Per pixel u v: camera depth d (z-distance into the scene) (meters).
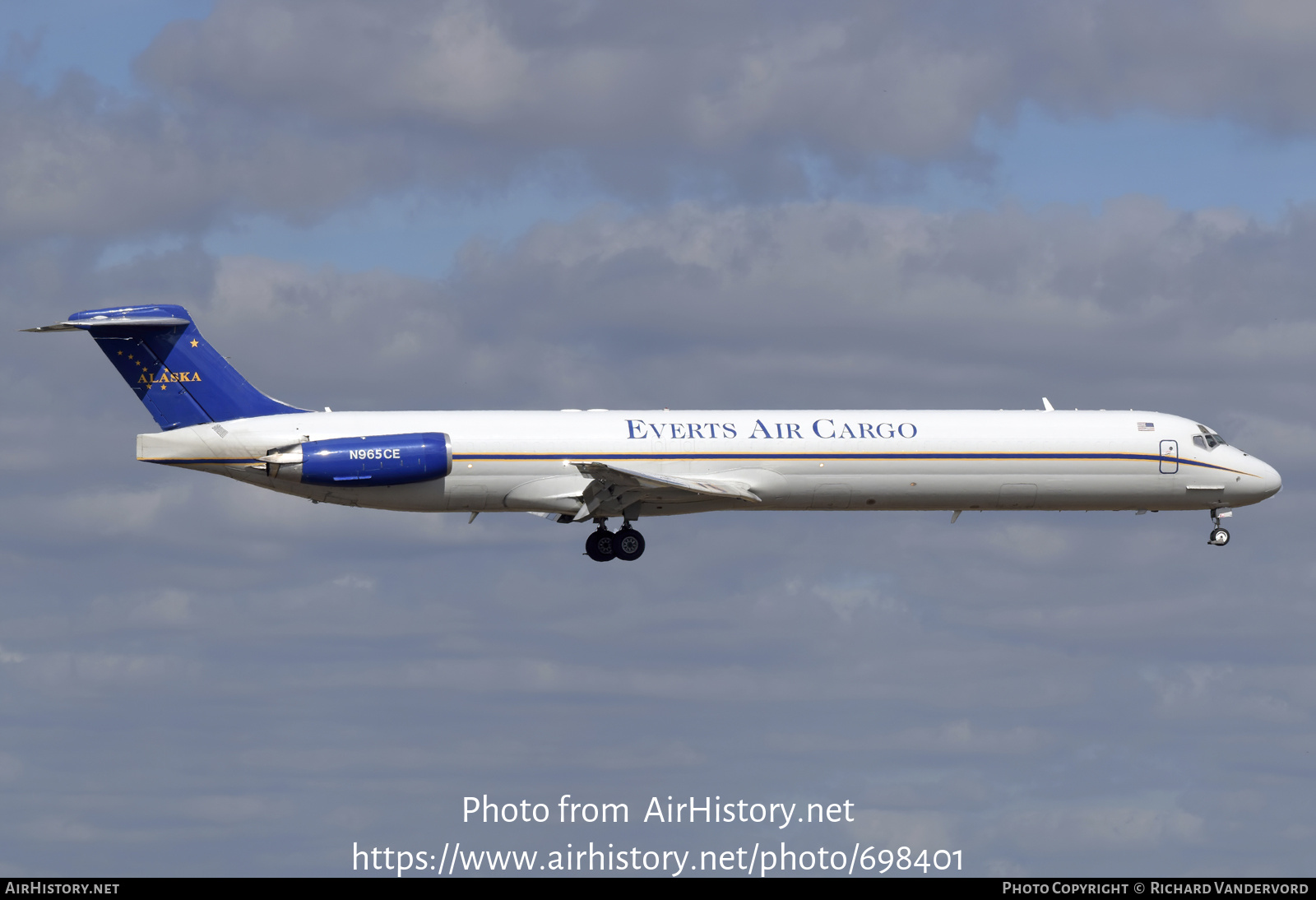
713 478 144.75
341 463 140.50
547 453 143.50
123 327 143.88
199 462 144.50
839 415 147.88
